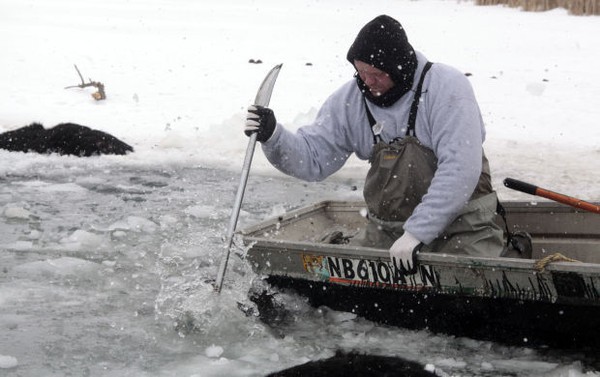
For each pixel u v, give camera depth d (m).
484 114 11.67
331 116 5.15
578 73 14.93
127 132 10.52
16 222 6.92
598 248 5.48
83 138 9.51
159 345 4.63
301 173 5.14
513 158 9.32
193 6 27.92
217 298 4.96
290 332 4.81
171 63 15.72
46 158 9.26
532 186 4.95
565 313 4.33
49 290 5.39
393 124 4.84
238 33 20.36
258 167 9.16
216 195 7.97
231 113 11.70
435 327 4.72
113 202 7.64
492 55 16.98
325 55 17.08
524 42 18.91
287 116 11.27
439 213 4.53
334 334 4.79
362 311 4.91
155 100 12.46
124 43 18.06
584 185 8.20
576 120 11.33
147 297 5.33
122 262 5.98
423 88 4.71
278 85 13.66
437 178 4.59
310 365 4.39
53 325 4.85
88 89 13.02
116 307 5.15
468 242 4.76
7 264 5.86
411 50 4.71
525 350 4.50
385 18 4.66
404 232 4.82
